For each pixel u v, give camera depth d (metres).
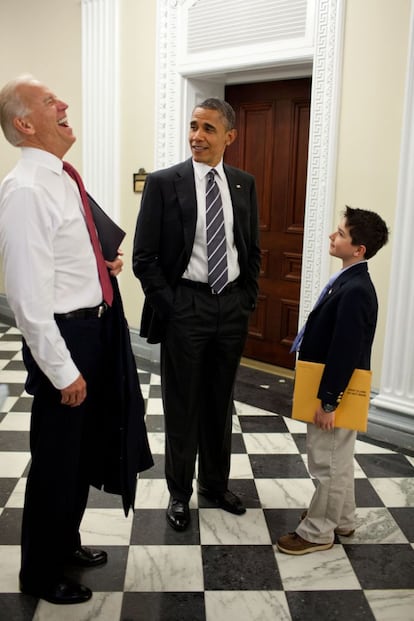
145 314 2.57
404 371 3.37
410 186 3.22
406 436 3.38
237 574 2.29
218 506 2.75
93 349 2.02
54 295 1.92
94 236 2.01
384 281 3.47
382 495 2.88
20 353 4.98
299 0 3.64
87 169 5.12
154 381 4.37
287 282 4.54
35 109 1.84
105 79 4.84
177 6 4.27
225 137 2.40
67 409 1.99
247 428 3.61
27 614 2.06
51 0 5.20
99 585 2.21
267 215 4.57
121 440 2.12
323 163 3.65
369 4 3.35
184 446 2.54
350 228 2.19
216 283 2.42
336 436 2.31
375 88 3.39
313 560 2.38
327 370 2.17
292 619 2.06
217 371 2.58
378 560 2.38
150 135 4.67
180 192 2.39
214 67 4.15
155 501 2.79
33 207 1.79
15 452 3.21
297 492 2.90
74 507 2.19
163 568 2.31
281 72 4.14
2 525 2.55
